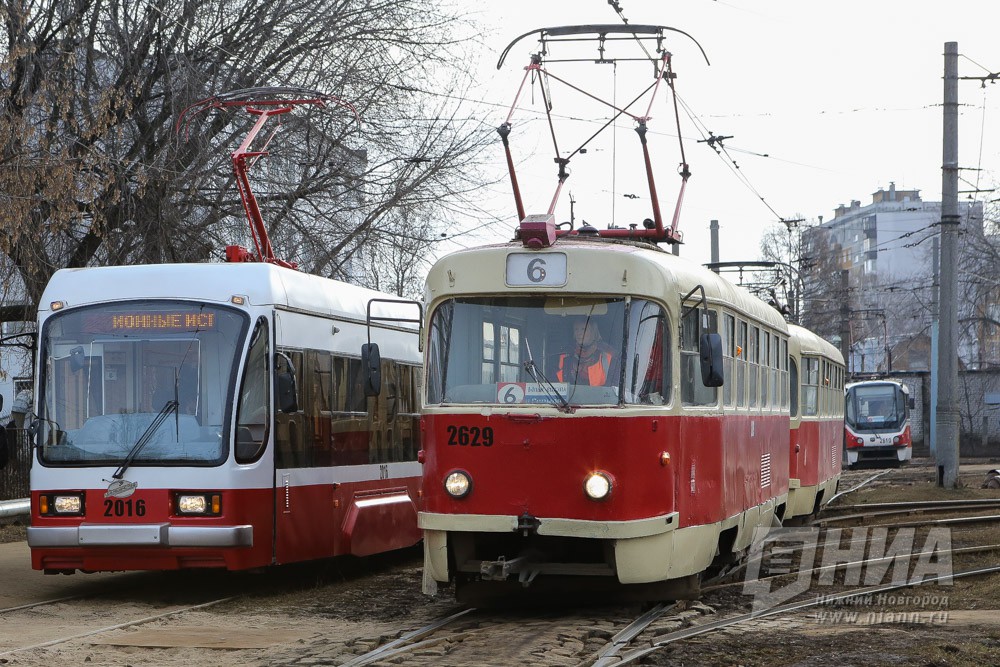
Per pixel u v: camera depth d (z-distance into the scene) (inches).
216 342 520.4
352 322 608.1
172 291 528.4
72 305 534.9
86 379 526.0
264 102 761.0
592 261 444.8
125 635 426.9
